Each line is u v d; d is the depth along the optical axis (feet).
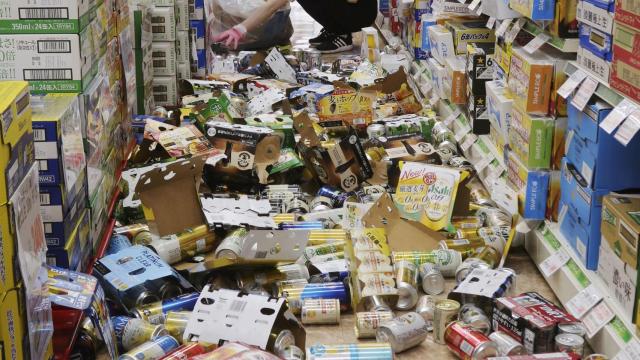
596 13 11.18
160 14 21.42
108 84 15.28
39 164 11.21
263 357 9.42
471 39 19.93
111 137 15.62
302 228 14.17
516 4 14.02
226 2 30.37
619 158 11.34
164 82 21.84
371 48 27.14
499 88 15.88
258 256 12.32
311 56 27.12
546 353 10.28
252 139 16.46
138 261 12.51
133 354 10.27
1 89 8.86
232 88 22.93
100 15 14.52
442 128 19.07
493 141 16.81
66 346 10.21
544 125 13.28
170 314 11.37
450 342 10.94
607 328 10.63
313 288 12.34
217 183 16.55
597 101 11.60
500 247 13.75
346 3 30.83
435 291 12.85
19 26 12.32
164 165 13.98
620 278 10.68
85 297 10.39
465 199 14.61
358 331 11.55
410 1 26.25
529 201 13.64
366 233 13.14
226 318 10.65
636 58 9.80
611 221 10.89
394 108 20.63
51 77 12.57
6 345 8.02
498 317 11.26
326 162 16.42
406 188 14.75
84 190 12.82
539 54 13.83
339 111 19.42
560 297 12.39
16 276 8.36
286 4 30.45
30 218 8.96
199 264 12.69
